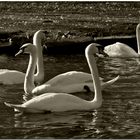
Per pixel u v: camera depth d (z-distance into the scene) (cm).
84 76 1772
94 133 1291
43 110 1463
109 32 3188
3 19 3756
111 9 4412
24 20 3709
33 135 1273
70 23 3566
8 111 1491
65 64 2330
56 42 2819
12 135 1271
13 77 1914
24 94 1728
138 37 2742
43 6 4647
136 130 1313
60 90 1712
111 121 1394
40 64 1942
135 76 2030
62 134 1282
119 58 2573
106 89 1789
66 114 1462
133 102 1602
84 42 2859
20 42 2847
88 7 4562
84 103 1510
